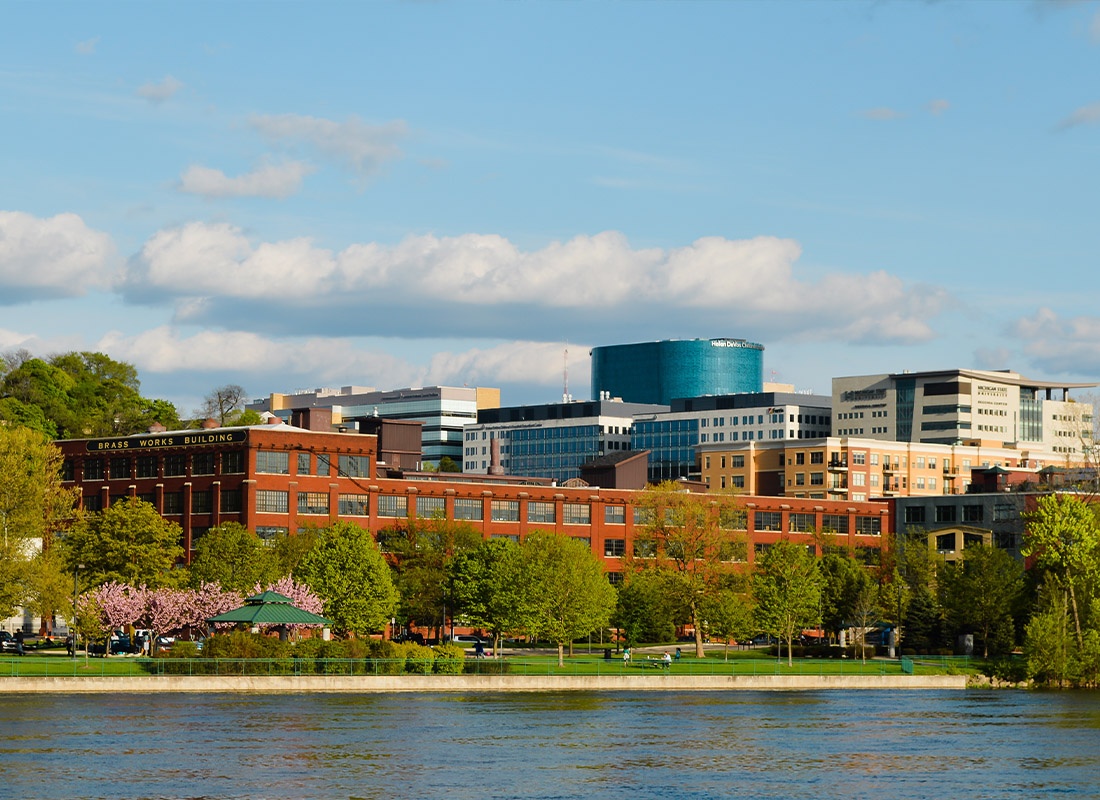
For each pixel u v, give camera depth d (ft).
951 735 439.63
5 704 475.31
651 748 404.57
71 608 557.74
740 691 577.84
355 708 481.05
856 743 420.77
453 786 345.51
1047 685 612.70
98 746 389.39
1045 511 647.97
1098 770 378.94
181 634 641.81
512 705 500.74
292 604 556.10
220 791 335.47
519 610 599.16
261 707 478.59
